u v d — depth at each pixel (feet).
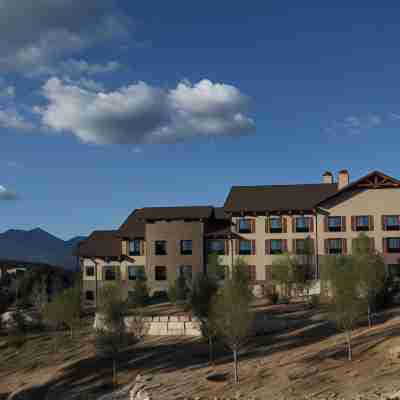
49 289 273.54
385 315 137.18
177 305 175.52
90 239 229.25
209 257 193.77
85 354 146.00
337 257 159.94
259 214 207.10
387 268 195.31
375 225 198.80
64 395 119.55
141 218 212.64
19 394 125.70
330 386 90.12
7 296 232.94
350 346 111.96
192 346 138.72
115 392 113.70
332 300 111.55
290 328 141.79
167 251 210.79
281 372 102.42
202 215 209.56
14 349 161.48
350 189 202.28
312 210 202.69
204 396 95.45
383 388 84.38
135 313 163.63
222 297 117.80
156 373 119.96
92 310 203.92
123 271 217.15
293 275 174.29
